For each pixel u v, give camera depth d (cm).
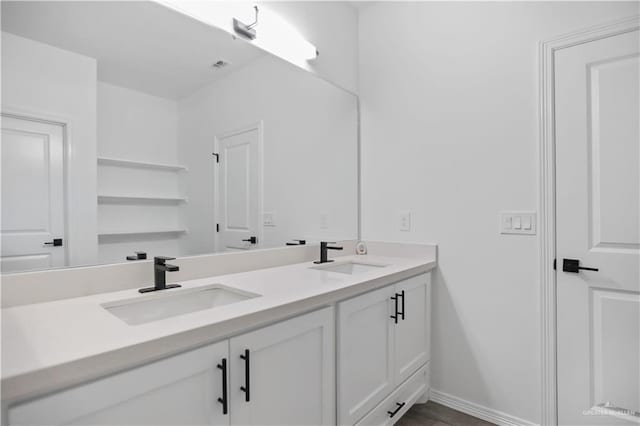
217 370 91
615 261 150
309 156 204
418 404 201
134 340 76
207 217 154
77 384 68
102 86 122
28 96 106
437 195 203
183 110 146
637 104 147
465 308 193
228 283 138
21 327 85
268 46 176
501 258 181
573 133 160
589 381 156
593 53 155
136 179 131
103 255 122
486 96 185
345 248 228
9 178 102
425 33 209
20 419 61
